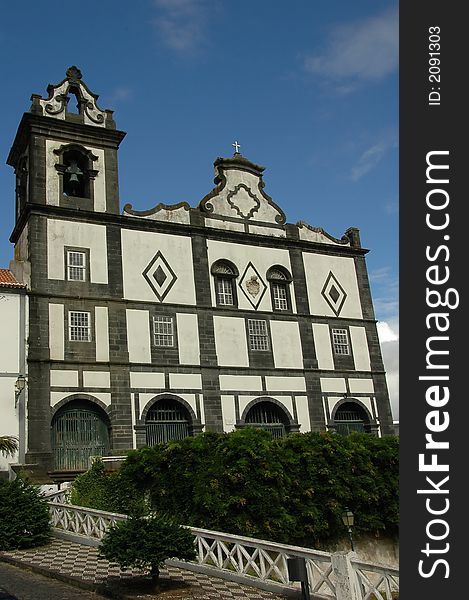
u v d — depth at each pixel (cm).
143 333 3197
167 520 1369
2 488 1864
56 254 3097
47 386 2864
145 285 3284
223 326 3447
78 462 2859
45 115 3338
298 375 3584
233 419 3294
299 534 1933
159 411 3156
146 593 1256
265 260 3741
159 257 3381
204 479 1847
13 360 2825
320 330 3769
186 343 3300
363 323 3953
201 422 3198
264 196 3888
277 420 3488
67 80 3475
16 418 2752
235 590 1288
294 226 3925
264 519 1836
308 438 2181
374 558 2161
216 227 3634
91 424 2950
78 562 1543
